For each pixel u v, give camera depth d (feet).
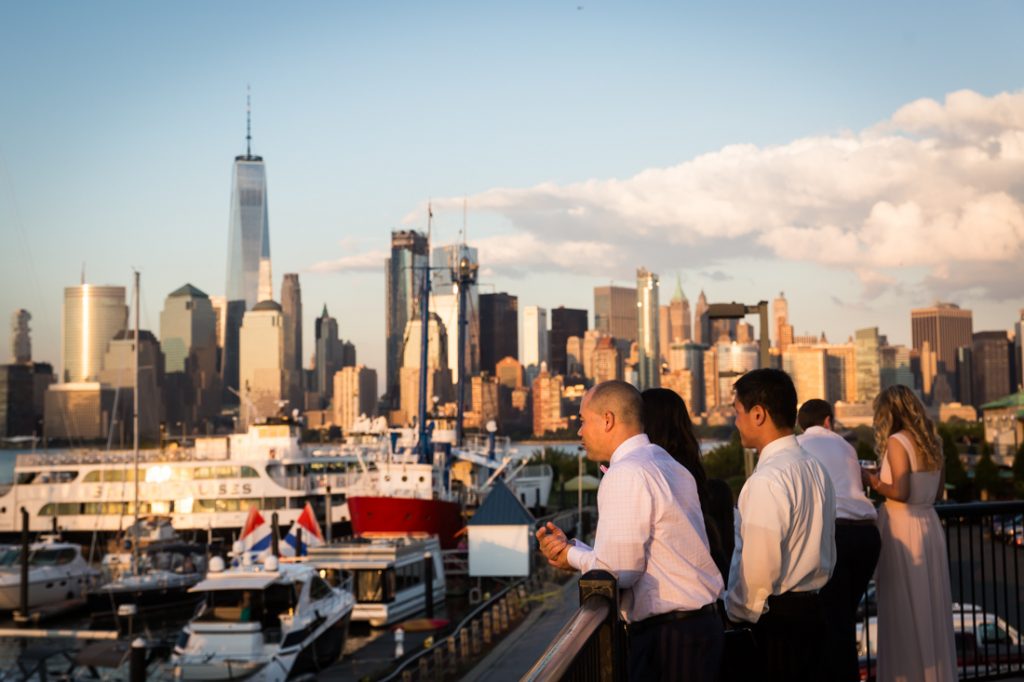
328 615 119.03
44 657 125.08
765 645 23.03
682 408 24.25
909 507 28.45
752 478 22.52
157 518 231.09
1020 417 302.25
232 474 250.78
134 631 164.45
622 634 18.93
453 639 104.78
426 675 98.99
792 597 22.66
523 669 98.27
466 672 101.71
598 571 17.29
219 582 109.50
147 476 252.62
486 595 163.43
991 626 53.83
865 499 28.35
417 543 166.71
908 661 28.12
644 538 19.04
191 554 199.72
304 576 117.08
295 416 261.03
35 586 181.37
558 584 160.66
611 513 19.24
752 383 23.00
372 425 268.41
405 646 135.23
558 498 338.75
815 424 29.71
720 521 25.94
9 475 607.37
